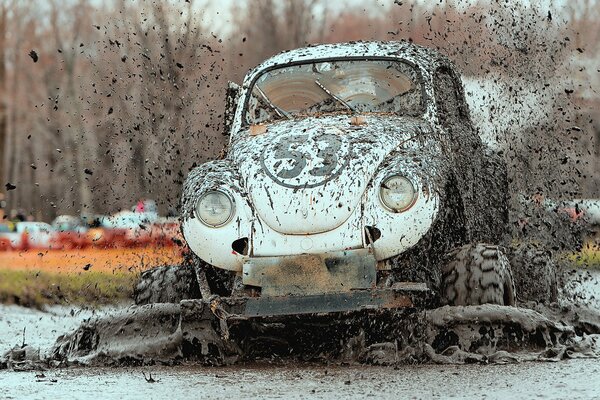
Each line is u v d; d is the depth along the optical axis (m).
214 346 16.70
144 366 16.53
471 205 19.66
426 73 20.09
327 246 16.25
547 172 26.64
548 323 16.27
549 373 14.80
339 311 15.73
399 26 35.47
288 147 17.12
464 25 29.70
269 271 16.22
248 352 17.02
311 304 15.81
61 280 29.53
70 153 55.44
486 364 15.76
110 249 36.72
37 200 63.91
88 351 17.05
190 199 16.86
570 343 16.50
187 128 36.16
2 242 47.25
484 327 16.12
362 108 19.95
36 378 15.39
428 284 17.08
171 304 17.02
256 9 54.38
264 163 16.91
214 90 41.66
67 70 62.53
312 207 16.28
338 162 16.67
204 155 34.31
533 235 24.88
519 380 14.31
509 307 16.28
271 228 16.39
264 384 14.55
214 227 16.58
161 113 38.59
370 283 16.05
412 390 13.80
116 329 16.95
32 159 71.12
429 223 16.44
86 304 27.12
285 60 20.77
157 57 42.06
